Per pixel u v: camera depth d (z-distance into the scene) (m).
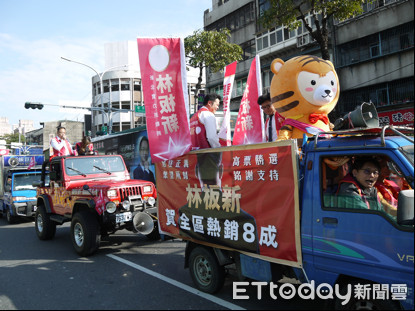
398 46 14.11
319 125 4.09
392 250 2.50
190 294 4.11
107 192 5.90
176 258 5.85
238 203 3.53
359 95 15.48
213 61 16.33
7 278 5.02
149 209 6.29
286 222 3.11
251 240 3.41
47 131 50.81
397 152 2.62
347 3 9.94
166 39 4.40
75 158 7.26
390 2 14.38
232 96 22.59
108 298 4.09
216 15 23.89
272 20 11.26
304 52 17.64
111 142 15.52
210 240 3.86
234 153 3.58
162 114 4.31
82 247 5.92
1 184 11.70
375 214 2.62
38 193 8.04
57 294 4.29
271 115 5.05
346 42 15.80
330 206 2.92
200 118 4.64
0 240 7.96
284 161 3.12
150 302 3.92
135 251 6.38
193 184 4.08
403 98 13.97
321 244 2.89
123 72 37.50
